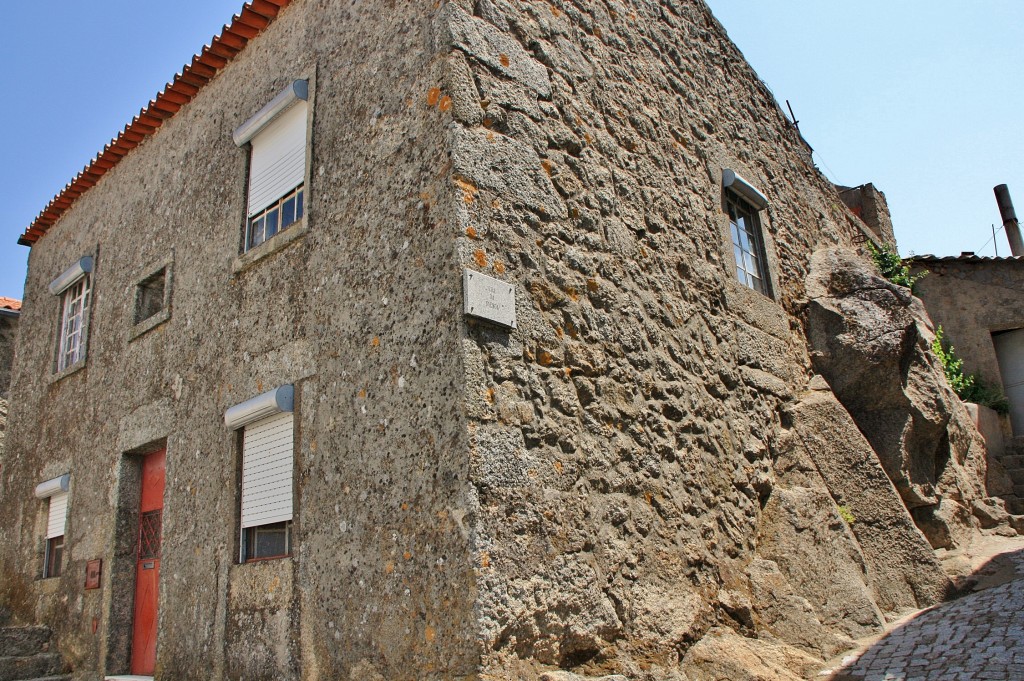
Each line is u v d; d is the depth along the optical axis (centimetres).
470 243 406
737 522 527
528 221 446
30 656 696
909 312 736
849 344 716
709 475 520
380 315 441
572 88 520
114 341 760
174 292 678
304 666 434
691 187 625
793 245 786
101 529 697
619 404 466
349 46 529
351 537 422
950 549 656
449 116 426
